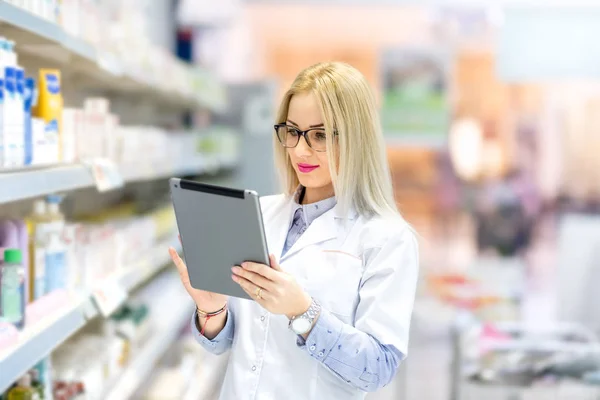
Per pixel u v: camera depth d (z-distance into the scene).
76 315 2.05
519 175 8.85
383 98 7.02
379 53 7.03
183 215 1.64
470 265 5.30
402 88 7.01
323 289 1.75
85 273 2.43
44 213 2.21
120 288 2.52
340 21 8.91
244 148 6.79
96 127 2.56
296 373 1.76
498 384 3.31
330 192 1.88
